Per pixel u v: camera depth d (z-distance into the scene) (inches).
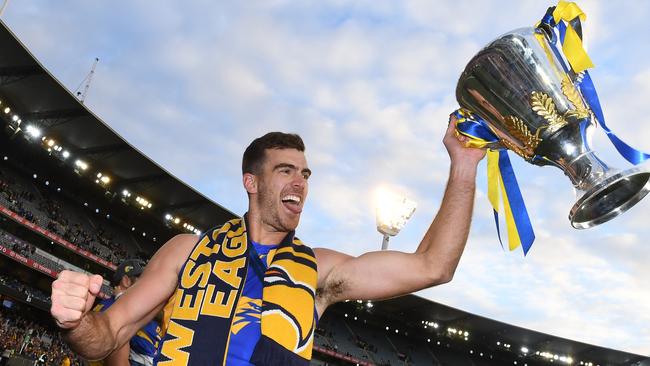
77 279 69.5
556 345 2215.8
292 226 89.8
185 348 76.2
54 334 1363.2
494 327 2162.9
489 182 90.7
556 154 78.9
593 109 78.9
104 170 1715.1
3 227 1412.4
